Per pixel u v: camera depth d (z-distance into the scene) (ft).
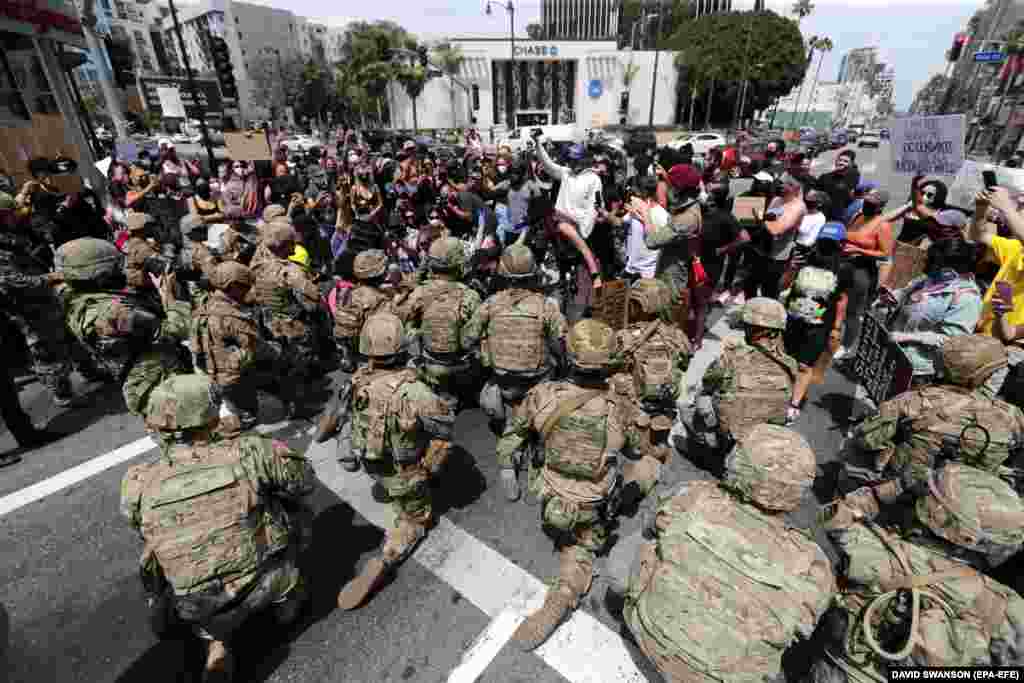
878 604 6.18
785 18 195.31
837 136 168.14
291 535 8.93
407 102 253.44
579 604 10.18
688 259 18.70
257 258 16.58
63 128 39.06
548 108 266.36
